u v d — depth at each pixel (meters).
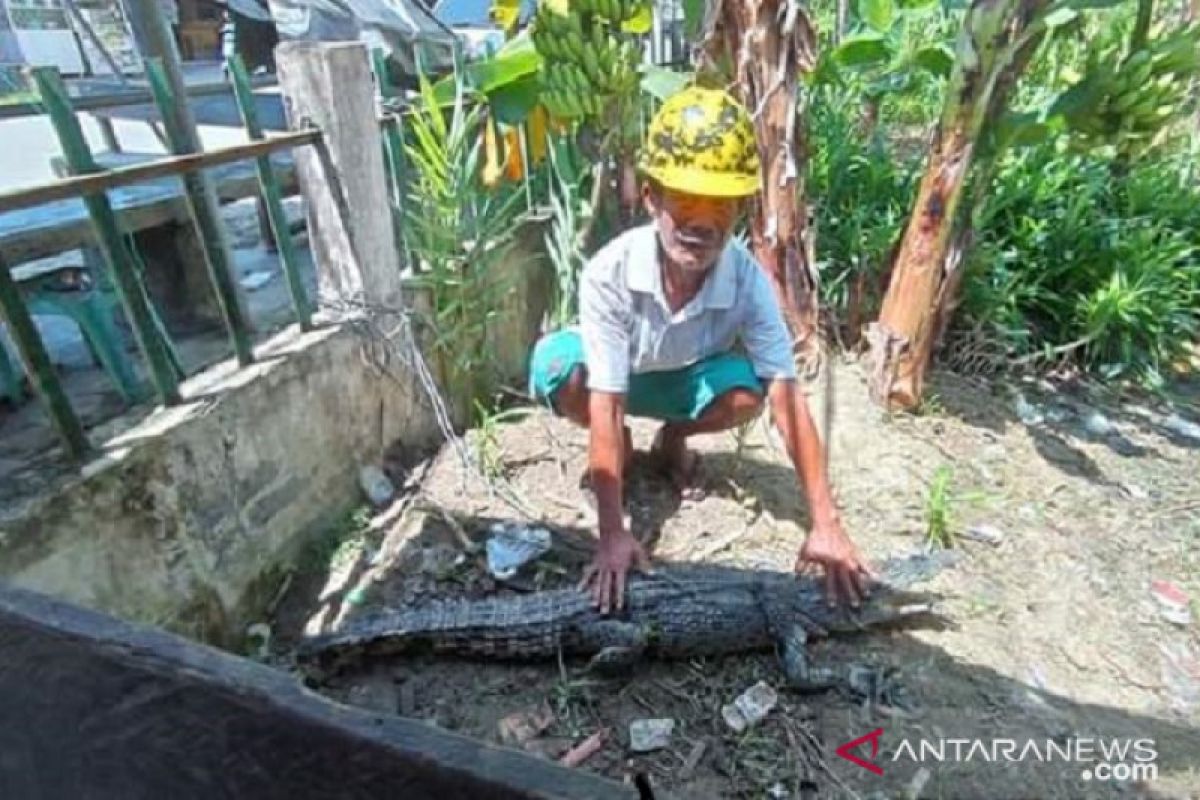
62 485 1.66
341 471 2.49
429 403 2.86
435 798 0.49
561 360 2.34
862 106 4.67
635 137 3.14
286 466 2.26
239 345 2.16
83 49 5.43
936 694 1.98
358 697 1.97
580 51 2.81
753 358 2.18
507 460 2.80
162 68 1.98
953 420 3.15
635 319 2.12
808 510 2.57
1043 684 2.03
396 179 2.77
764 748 1.84
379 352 2.56
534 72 2.98
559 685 1.99
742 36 2.97
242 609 2.12
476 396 3.13
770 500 2.62
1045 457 2.98
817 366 3.35
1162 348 3.71
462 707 1.94
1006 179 3.63
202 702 0.54
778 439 2.93
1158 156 4.18
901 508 2.63
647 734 1.87
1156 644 2.18
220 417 2.02
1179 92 2.79
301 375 2.29
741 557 2.38
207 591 2.00
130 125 4.20
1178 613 2.28
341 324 2.46
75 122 1.70
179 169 1.90
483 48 4.21
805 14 2.91
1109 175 4.03
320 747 0.51
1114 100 2.68
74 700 0.58
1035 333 3.63
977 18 2.66
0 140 3.80
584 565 2.35
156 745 0.56
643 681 2.01
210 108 4.11
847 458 2.87
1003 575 2.38
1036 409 3.29
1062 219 3.66
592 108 2.93
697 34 3.14
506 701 1.96
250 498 2.14
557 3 2.82
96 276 2.26
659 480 2.70
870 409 3.15
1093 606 2.29
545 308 3.63
